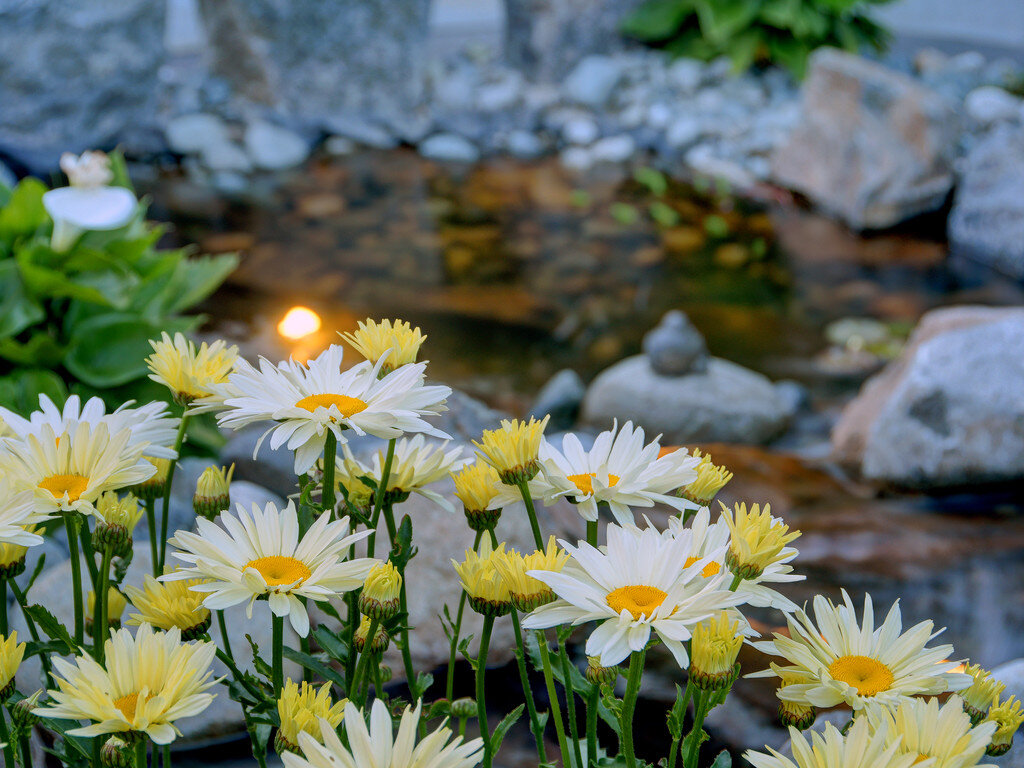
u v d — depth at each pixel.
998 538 2.70
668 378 3.91
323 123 7.04
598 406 3.91
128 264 2.93
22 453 0.85
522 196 6.36
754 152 6.85
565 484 0.90
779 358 4.56
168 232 5.61
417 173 6.68
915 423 3.00
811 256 5.64
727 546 0.85
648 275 5.35
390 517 1.03
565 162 6.93
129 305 2.84
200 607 0.89
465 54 8.24
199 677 0.77
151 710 0.73
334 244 5.56
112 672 0.76
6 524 0.80
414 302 4.93
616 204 6.27
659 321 4.87
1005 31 8.89
